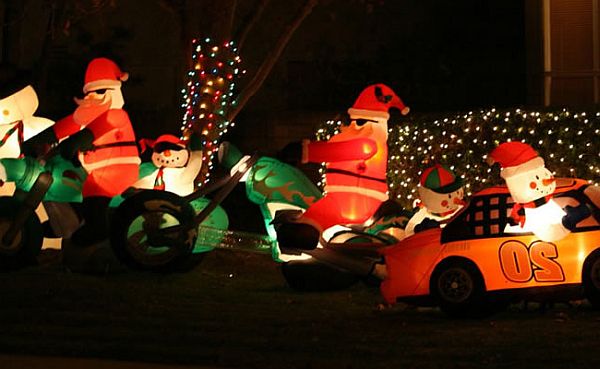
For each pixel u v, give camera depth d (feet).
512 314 38.22
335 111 68.85
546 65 70.44
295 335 34.32
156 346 32.60
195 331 35.19
